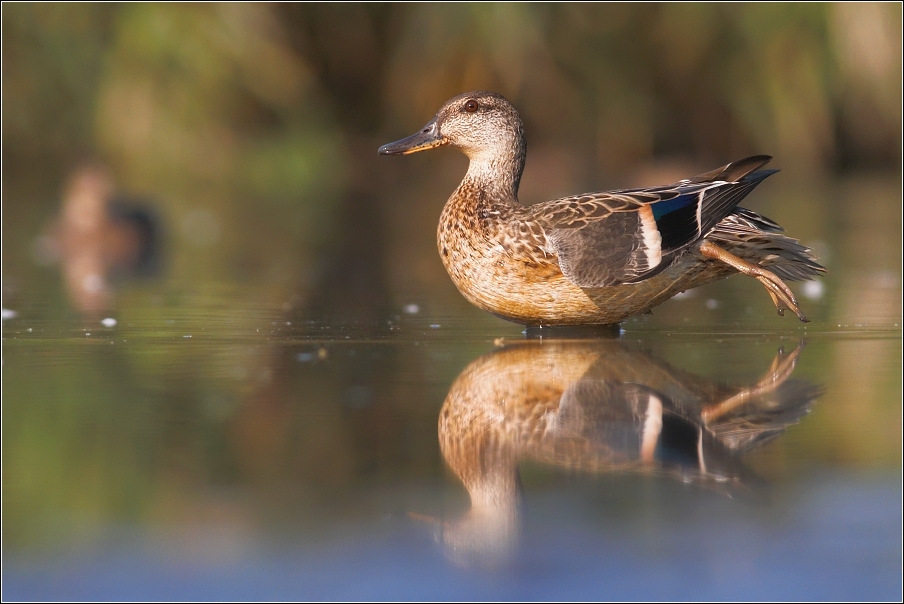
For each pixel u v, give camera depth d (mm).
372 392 8469
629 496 6191
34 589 5121
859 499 6109
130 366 9617
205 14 28953
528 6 30297
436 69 31047
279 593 5059
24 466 6699
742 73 31422
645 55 31891
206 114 29734
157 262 19031
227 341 10953
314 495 6203
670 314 12719
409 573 5258
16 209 26422
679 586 5125
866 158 32469
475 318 12422
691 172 29766
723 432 7336
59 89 28625
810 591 5070
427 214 26484
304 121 32219
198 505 6078
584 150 32031
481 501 6102
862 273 16375
